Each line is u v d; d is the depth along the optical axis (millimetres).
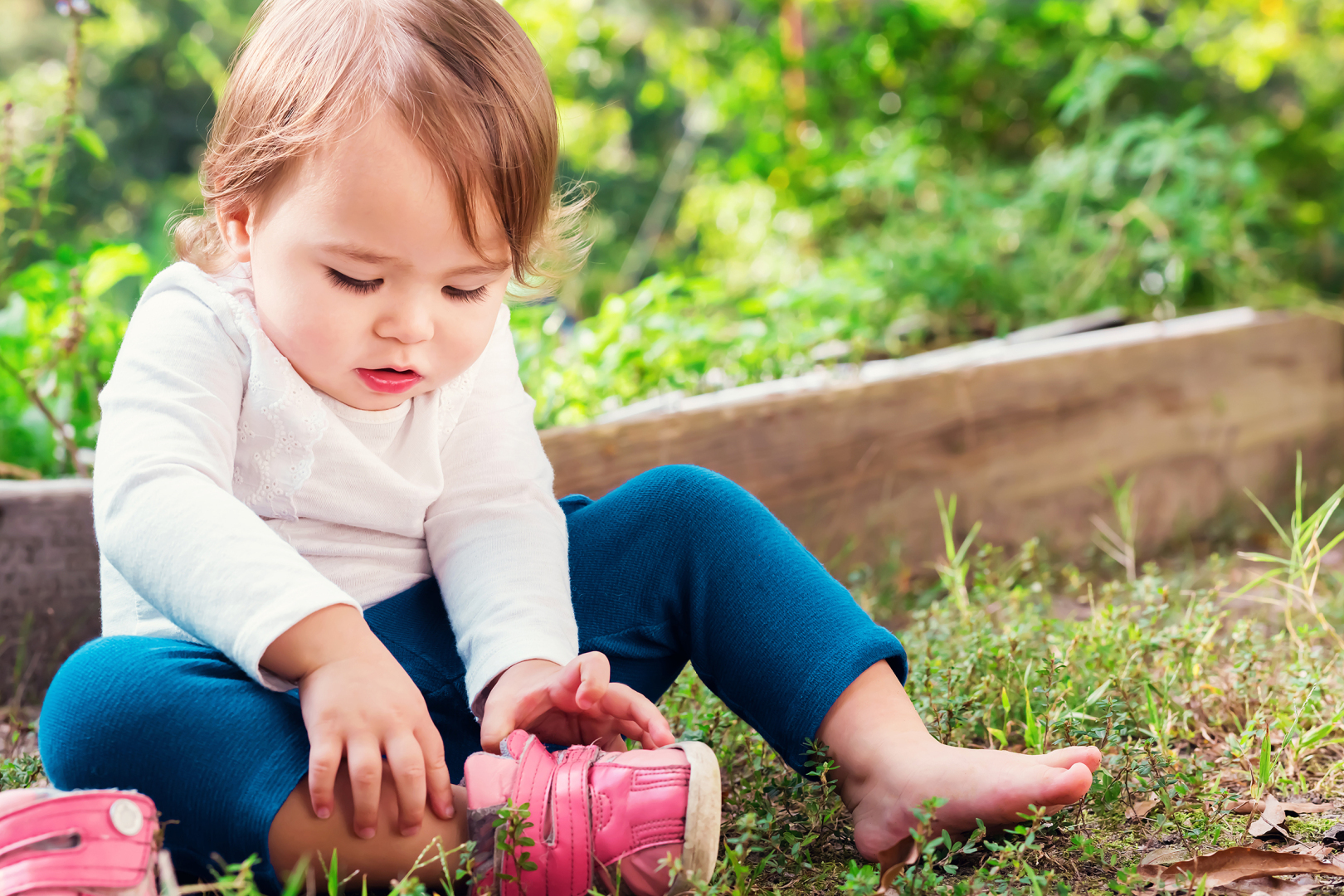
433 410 1436
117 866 985
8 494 2039
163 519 1186
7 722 1892
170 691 1145
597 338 2912
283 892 1113
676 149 6176
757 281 4367
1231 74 4938
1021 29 4660
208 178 1374
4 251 2748
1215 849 1285
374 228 1214
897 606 2514
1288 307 3762
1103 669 1707
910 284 3584
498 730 1227
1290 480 3645
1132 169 3977
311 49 1269
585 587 1453
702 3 5664
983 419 2938
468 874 1127
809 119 4559
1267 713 1591
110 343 2523
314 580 1167
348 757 1106
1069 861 1270
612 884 1125
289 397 1320
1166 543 3256
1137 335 3346
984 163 4512
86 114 7777
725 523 1436
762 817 1356
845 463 2723
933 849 1166
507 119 1278
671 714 1637
